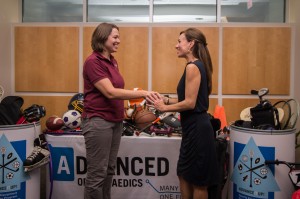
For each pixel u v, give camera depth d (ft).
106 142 6.58
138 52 10.95
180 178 6.82
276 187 7.27
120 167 8.59
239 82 10.81
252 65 10.76
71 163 8.63
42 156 7.80
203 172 6.26
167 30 10.85
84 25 11.00
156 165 8.54
